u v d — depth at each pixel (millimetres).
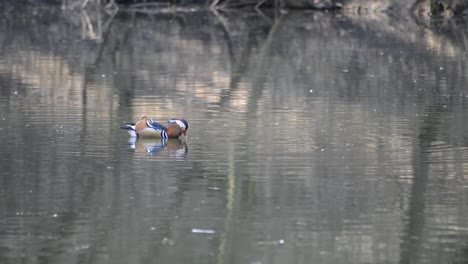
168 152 27062
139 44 62438
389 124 31422
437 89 40312
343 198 22219
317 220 20594
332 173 24469
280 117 32906
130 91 39688
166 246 18984
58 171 24734
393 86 41406
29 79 43594
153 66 49688
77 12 92812
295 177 24141
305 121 32062
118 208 21438
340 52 56812
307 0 94875
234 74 46156
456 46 60000
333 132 29953
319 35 68812
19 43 62781
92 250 18750
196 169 24953
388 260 18109
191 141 28625
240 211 21266
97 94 38688
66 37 67562
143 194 22578
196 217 20812
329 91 39719
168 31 72750
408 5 90562
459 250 18719
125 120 32281
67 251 18703
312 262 18016
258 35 69188
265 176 24188
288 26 77312
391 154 26766
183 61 52281
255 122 31859
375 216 20938
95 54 55875
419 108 34875
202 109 34812
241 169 24875
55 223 20391
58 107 35000
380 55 54938
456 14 87875
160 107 35250
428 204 21703
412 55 54750
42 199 22156
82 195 22438
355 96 38219
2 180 23766
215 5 97375
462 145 27891
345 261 18156
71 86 41188
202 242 19172
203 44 62500
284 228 20094
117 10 95375
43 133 29797
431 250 18766
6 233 19766
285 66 49688
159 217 20797
